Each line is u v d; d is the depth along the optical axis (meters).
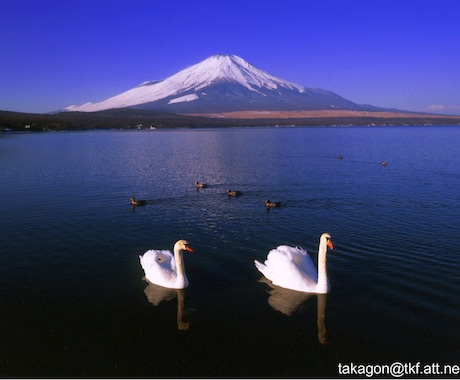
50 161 45.38
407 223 19.89
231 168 40.97
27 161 45.25
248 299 12.22
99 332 10.63
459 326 10.55
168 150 61.25
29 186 30.39
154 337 10.40
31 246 16.91
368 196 26.84
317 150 62.12
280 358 9.54
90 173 37.00
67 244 17.16
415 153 56.38
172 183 32.25
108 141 79.50
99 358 9.62
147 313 11.51
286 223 20.23
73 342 10.23
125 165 42.81
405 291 12.45
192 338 10.34
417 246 16.38
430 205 23.89
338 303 11.87
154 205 24.34
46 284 13.31
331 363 9.35
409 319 10.93
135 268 14.65
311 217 21.36
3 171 37.72
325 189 29.58
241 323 10.96
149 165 43.03
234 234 18.48
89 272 14.28
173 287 12.94
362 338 10.20
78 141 77.88
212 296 12.44
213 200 25.89
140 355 9.73
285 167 41.62
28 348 10.00
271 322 10.97
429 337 10.15
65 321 11.14
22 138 85.12
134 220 20.91
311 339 10.20
